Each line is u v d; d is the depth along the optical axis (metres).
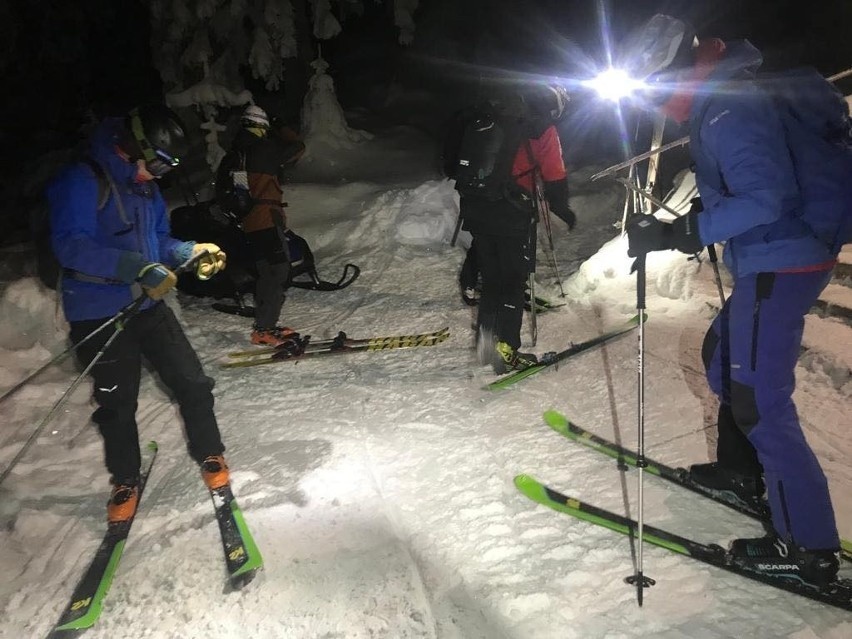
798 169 2.03
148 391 4.00
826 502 2.22
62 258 2.42
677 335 4.28
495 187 3.64
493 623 2.27
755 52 2.12
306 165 8.88
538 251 6.43
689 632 2.16
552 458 3.17
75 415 3.71
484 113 3.68
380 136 9.89
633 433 3.34
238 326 5.19
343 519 2.81
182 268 2.67
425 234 6.55
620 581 2.39
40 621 2.37
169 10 8.36
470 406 3.72
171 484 3.12
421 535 2.71
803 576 2.26
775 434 2.22
